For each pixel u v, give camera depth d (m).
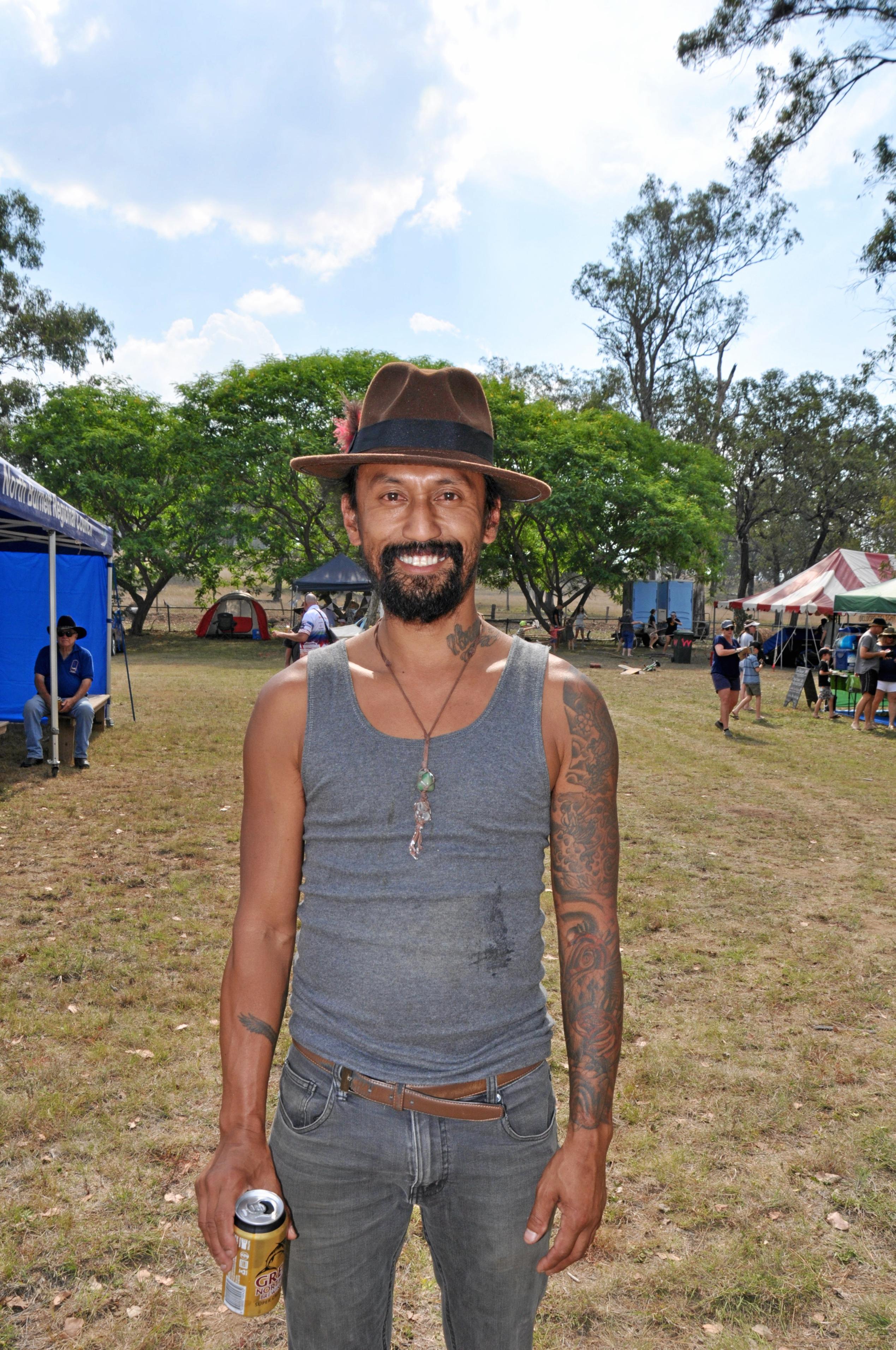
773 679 22.77
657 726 13.71
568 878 1.21
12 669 11.44
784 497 44.78
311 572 29.50
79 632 9.19
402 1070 1.16
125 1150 2.96
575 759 1.20
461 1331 1.24
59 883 5.60
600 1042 1.19
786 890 6.03
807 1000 4.30
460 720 1.19
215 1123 3.14
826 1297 2.46
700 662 27.86
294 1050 1.23
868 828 7.79
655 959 4.77
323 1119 1.18
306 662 1.27
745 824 7.80
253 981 1.23
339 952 1.17
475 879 1.15
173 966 4.39
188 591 60.44
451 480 1.24
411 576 1.21
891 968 4.71
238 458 30.09
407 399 1.25
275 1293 1.12
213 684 17.64
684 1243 2.65
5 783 8.36
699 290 37.53
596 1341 2.30
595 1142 1.16
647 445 34.81
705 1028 3.97
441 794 1.15
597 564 31.44
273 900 1.25
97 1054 3.52
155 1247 2.54
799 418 42.47
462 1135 1.16
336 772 1.17
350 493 1.37
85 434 30.08
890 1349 2.28
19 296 31.88
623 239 37.38
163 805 7.66
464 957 1.14
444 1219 1.20
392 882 1.15
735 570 69.94
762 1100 3.40
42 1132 3.03
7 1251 2.50
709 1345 2.29
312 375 30.62
